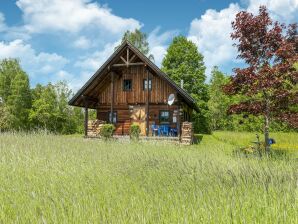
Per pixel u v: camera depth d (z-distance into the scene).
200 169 6.08
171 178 5.52
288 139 21.05
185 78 36.62
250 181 4.78
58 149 9.91
